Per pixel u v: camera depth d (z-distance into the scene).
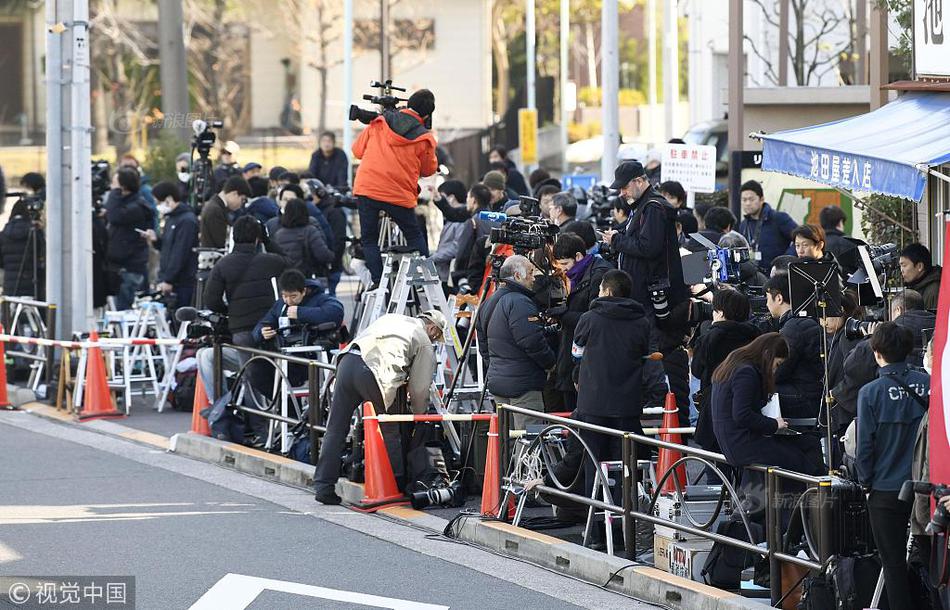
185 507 32.00
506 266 31.83
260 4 129.88
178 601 24.20
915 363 27.08
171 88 85.50
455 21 133.25
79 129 48.09
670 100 89.38
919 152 28.05
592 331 28.55
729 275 35.16
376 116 37.19
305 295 37.81
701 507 26.12
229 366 39.03
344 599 24.52
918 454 21.59
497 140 114.50
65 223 48.28
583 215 53.38
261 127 131.38
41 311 50.31
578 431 28.39
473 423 32.59
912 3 34.28
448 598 24.81
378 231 37.28
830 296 28.30
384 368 31.91
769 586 24.20
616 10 59.03
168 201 49.31
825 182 30.50
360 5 129.38
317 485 32.41
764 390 25.12
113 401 44.25
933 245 36.25
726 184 69.81
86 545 28.25
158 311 47.00
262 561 27.17
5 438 40.69
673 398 30.91
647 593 25.06
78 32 47.94
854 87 56.66
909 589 22.17
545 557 27.39
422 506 31.58
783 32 66.62
